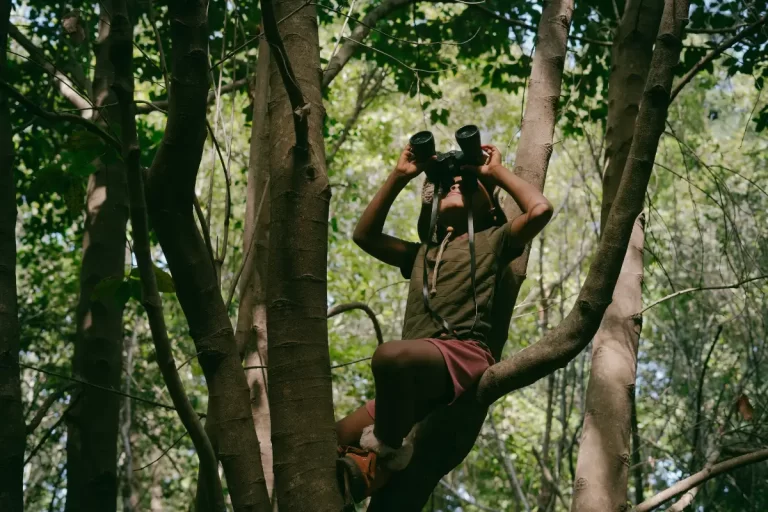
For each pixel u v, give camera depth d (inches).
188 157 82.7
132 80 78.2
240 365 88.5
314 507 82.5
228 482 85.5
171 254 86.0
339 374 436.5
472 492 395.2
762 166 450.3
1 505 103.8
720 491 249.4
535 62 127.3
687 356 283.0
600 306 84.2
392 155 489.7
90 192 186.4
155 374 387.5
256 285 132.8
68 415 168.4
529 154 119.3
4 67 119.0
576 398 414.0
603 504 117.4
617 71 142.3
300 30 97.7
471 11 285.6
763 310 269.6
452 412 94.9
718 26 267.4
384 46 290.5
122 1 78.4
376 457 93.4
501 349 106.1
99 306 175.0
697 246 355.9
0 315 110.3
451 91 487.2
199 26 83.2
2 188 115.7
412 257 112.1
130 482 287.7
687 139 441.4
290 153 90.8
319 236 89.8
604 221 133.7
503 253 105.5
